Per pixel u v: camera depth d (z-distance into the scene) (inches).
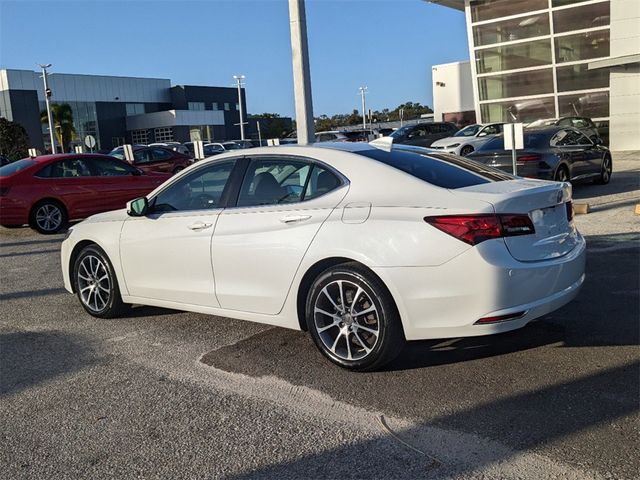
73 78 2886.3
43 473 126.0
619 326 194.2
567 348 178.5
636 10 880.3
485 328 151.2
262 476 121.3
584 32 939.3
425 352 181.8
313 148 183.3
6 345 207.6
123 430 142.8
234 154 197.6
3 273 328.5
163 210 212.2
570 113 980.6
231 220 187.9
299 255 170.9
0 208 441.7
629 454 121.3
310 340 198.1
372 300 160.1
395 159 177.3
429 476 117.9
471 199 154.4
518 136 386.9
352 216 164.1
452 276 150.4
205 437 137.8
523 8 994.1
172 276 204.2
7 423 149.0
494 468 119.3
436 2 1035.9
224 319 225.6
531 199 159.0
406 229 155.1
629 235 330.0
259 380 168.1
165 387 166.2
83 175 474.6
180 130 2903.5
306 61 404.2
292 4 397.4
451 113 1446.9
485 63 1059.9
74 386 169.8
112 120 3043.8
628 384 152.6
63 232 464.8
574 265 166.6
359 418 143.2
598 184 560.4
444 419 140.4
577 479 114.0
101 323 227.6
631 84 900.0
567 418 137.2
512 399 148.3
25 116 2650.1
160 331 214.5
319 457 127.1
